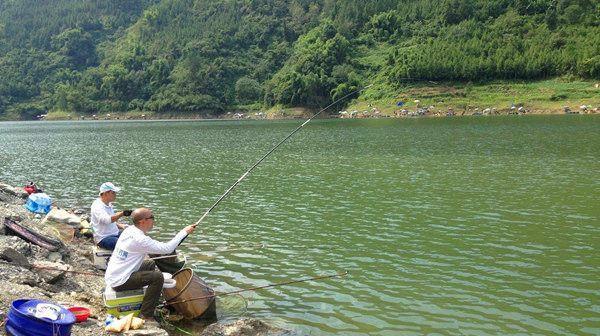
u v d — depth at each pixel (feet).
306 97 437.58
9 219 46.62
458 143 148.56
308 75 438.81
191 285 36.11
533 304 37.01
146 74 551.59
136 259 33.37
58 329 26.96
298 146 156.04
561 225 57.00
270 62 547.08
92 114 548.31
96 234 44.14
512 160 108.68
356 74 448.65
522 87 357.20
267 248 51.24
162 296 37.78
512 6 485.97
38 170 114.01
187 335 33.45
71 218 58.29
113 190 44.45
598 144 134.31
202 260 47.88
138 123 399.65
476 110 336.29
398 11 554.87
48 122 483.92
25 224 50.65
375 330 33.68
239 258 48.34
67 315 28.53
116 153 150.61
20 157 143.54
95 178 100.42
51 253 43.32
